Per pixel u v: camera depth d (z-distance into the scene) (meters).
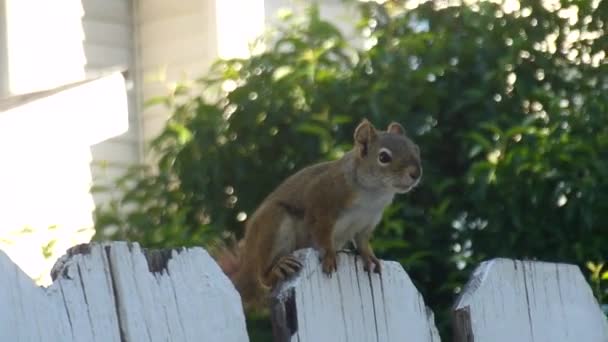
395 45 12.82
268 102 12.13
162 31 15.27
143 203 12.10
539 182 11.34
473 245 11.65
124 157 14.64
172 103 13.21
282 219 7.79
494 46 12.84
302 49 12.50
